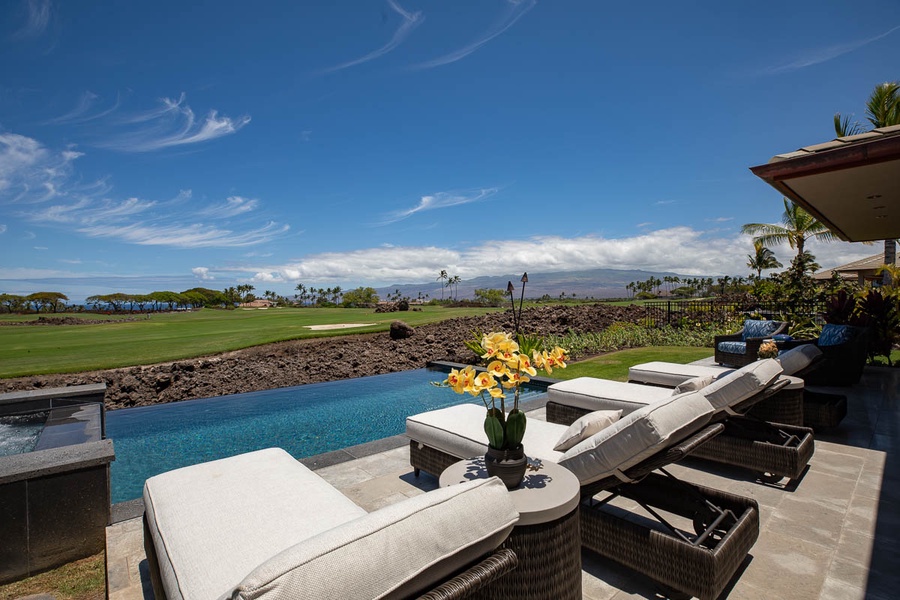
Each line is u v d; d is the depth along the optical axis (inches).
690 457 155.6
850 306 340.5
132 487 192.2
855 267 768.3
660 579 80.1
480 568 45.8
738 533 82.7
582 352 454.6
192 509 77.4
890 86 592.7
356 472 149.9
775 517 112.8
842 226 275.7
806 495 125.2
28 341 622.5
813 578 87.7
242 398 355.3
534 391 319.0
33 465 106.8
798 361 167.6
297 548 35.8
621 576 90.3
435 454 133.1
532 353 81.4
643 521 108.7
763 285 522.6
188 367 405.7
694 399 92.2
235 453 232.1
